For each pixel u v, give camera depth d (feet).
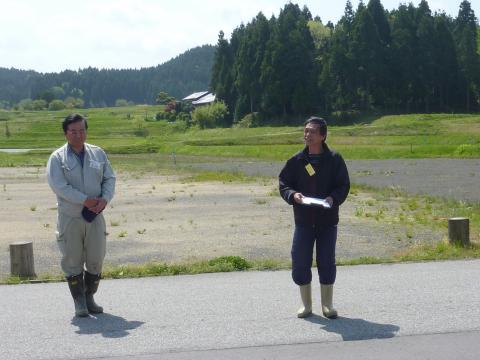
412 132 219.82
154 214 56.75
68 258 21.01
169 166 146.51
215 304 22.09
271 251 35.76
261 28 323.16
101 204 20.63
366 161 142.20
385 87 294.25
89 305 21.47
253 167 136.15
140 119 416.05
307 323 19.43
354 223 46.98
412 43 296.92
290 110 306.35
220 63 360.48
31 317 20.90
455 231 33.71
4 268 32.55
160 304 22.38
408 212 54.39
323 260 20.33
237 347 17.19
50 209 63.93
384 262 29.89
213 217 53.36
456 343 17.15
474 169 109.70
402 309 20.75
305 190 20.70
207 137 286.87
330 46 315.78
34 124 417.08
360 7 298.35
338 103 294.25
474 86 304.09
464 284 24.25
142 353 16.85
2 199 75.10
